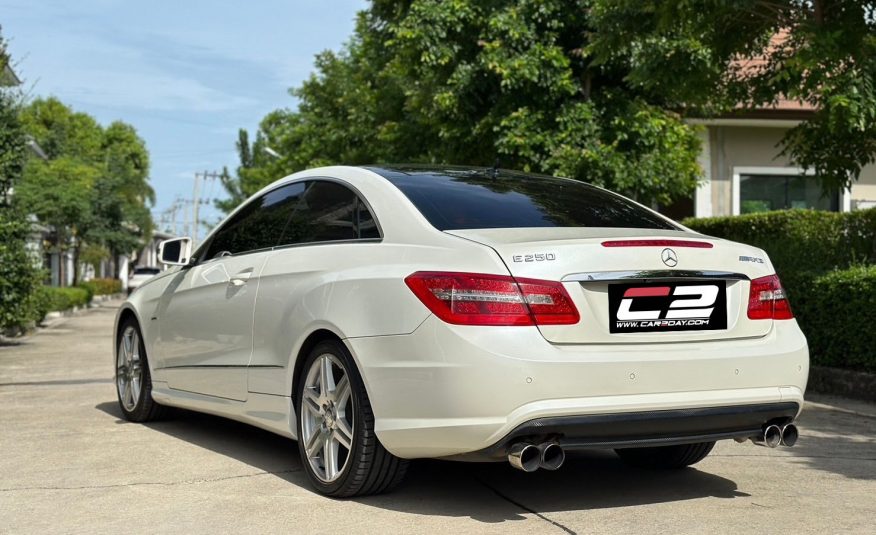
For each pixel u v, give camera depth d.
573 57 13.64
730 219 12.18
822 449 5.88
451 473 5.06
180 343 6.12
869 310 8.25
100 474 5.07
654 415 3.98
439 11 13.43
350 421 4.44
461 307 3.90
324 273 4.64
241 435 6.32
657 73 9.20
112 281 54.91
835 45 7.78
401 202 4.57
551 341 3.91
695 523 4.06
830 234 9.87
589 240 4.11
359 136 24.11
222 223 6.12
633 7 8.57
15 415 7.27
